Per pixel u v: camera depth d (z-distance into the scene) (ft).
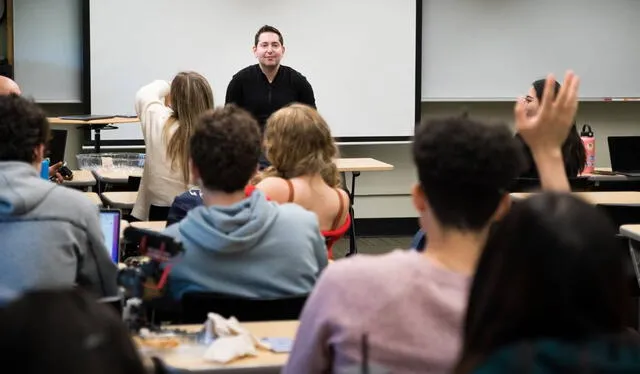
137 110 14.90
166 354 6.84
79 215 8.06
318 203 10.66
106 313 2.92
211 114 8.26
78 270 8.20
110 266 8.29
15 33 24.52
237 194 8.21
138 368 2.87
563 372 3.53
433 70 27.30
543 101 5.88
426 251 5.57
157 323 7.84
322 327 5.43
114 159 20.63
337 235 10.88
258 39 20.22
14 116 7.95
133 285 7.38
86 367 2.65
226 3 25.39
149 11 24.93
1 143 7.92
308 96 20.71
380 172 28.02
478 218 5.40
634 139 21.88
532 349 3.59
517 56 27.63
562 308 3.59
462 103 27.94
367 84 26.45
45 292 2.85
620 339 3.61
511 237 3.73
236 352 6.74
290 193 10.43
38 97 24.81
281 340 7.27
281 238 8.16
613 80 28.19
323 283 5.50
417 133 5.66
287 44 25.86
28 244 7.80
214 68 25.45
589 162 21.72
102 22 24.68
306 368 5.59
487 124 5.56
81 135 25.63
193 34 25.26
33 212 7.86
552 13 27.68
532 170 14.65
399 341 5.31
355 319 5.33
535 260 3.63
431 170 5.41
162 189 14.40
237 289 8.02
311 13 25.94
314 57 26.08
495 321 3.71
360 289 5.36
